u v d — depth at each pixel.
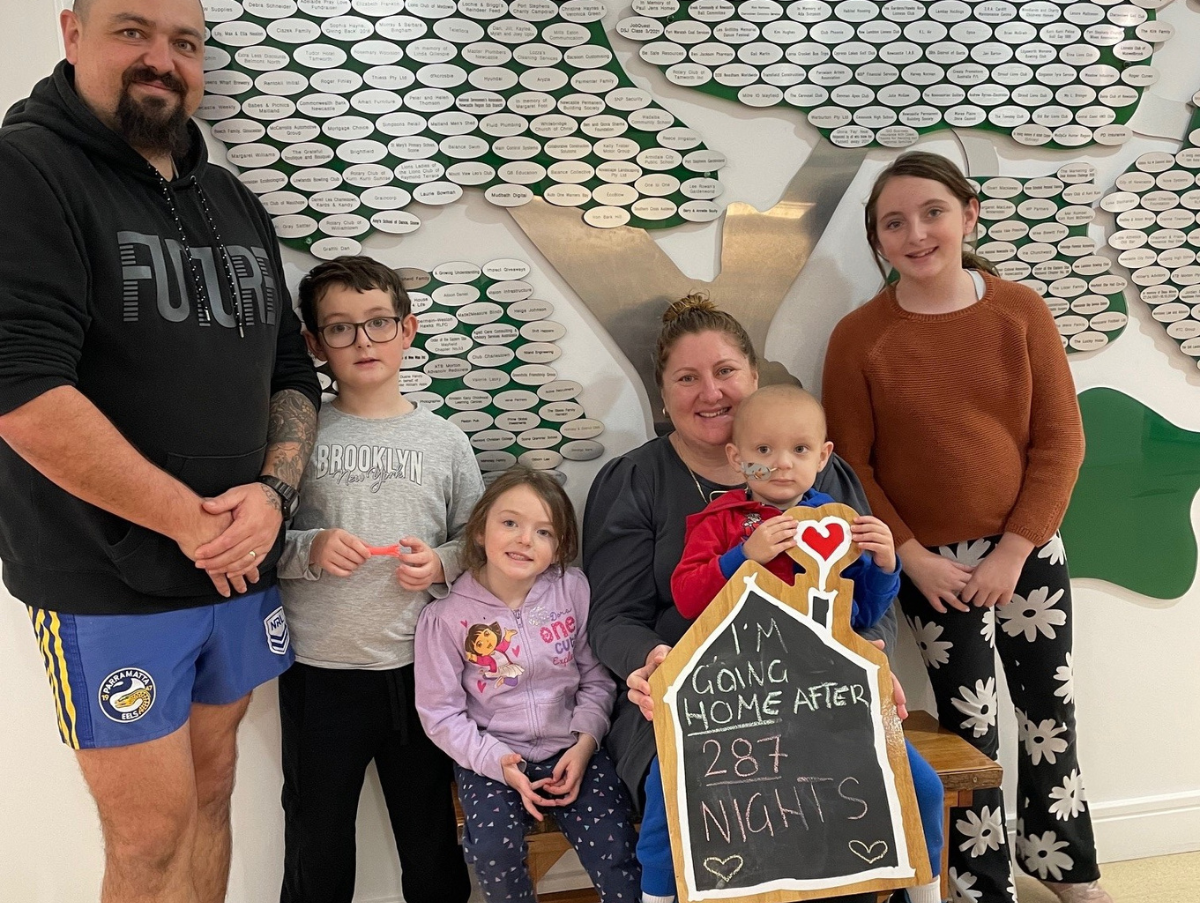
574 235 1.72
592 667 1.59
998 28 1.81
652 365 1.77
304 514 1.53
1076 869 1.78
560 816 1.45
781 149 1.79
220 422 1.28
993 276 1.70
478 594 1.54
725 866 1.28
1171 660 2.03
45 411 1.09
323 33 1.59
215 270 1.30
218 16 1.55
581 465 1.79
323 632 1.51
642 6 1.69
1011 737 2.00
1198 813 2.04
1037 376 1.65
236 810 1.71
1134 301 1.94
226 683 1.37
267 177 1.61
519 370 1.74
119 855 1.30
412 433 1.57
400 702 1.55
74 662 1.22
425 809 1.61
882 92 1.80
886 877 1.30
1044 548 1.71
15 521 1.21
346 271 1.50
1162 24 1.87
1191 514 2.00
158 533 1.23
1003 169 1.87
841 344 1.72
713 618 1.33
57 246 1.12
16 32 1.51
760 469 1.40
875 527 1.34
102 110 1.22
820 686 1.33
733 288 1.79
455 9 1.62
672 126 1.73
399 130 1.63
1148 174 1.91
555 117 1.68
